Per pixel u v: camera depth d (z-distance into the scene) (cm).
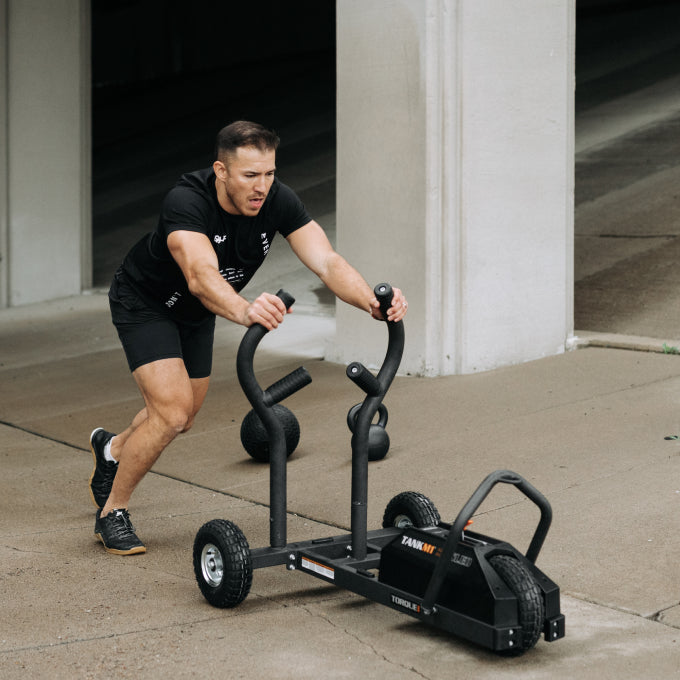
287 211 397
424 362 733
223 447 610
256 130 366
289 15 3009
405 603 339
